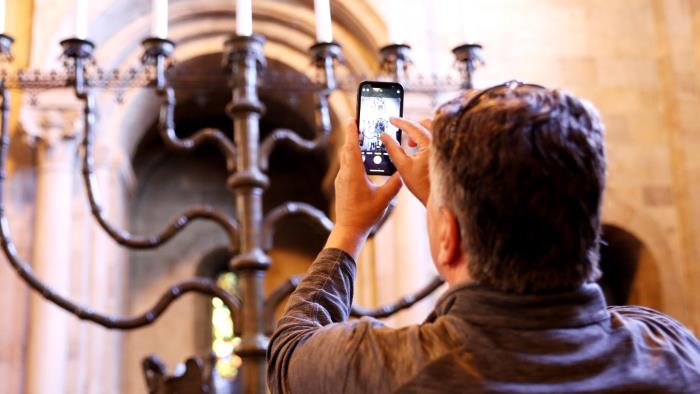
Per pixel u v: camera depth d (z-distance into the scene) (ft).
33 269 19.24
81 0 11.48
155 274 27.71
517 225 3.35
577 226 3.37
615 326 3.53
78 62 11.43
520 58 21.71
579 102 3.58
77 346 19.66
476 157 3.40
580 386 3.26
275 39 22.24
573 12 22.18
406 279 19.84
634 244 21.94
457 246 3.61
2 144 11.71
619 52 22.18
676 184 21.62
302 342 3.77
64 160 19.72
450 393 3.24
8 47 11.62
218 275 29.84
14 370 18.86
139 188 28.50
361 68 21.26
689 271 21.16
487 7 21.81
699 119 21.53
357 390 3.40
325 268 4.20
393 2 20.95
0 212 11.41
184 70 23.03
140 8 20.79
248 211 10.46
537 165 3.32
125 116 23.06
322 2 11.23
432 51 20.97
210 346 28.37
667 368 3.41
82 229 20.36
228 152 11.02
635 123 21.88
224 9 22.22
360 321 3.69
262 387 10.01
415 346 3.40
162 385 15.64
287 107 26.94
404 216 20.16
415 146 4.36
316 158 28.91
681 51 21.81
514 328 3.35
